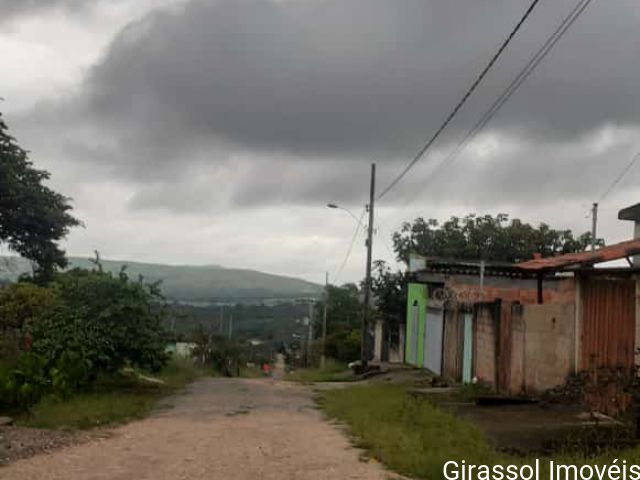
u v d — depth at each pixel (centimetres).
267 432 1271
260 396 2008
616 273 1330
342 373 3662
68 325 1870
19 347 2073
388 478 852
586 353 1377
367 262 3384
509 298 2766
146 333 1930
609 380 1265
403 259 3825
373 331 4653
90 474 862
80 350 1842
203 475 871
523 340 1714
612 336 1330
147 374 2620
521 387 1717
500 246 3662
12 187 3020
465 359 2306
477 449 1010
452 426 1224
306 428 1331
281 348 9050
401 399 1700
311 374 4012
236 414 1569
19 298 2267
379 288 3838
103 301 1911
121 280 1953
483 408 1475
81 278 1959
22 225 3177
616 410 1246
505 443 1076
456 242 3703
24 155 3148
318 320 7425
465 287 2802
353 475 875
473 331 2198
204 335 5078
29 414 1375
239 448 1083
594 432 1111
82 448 1050
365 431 1220
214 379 2997
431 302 2919
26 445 1038
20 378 1484
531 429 1184
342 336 5300
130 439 1166
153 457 993
